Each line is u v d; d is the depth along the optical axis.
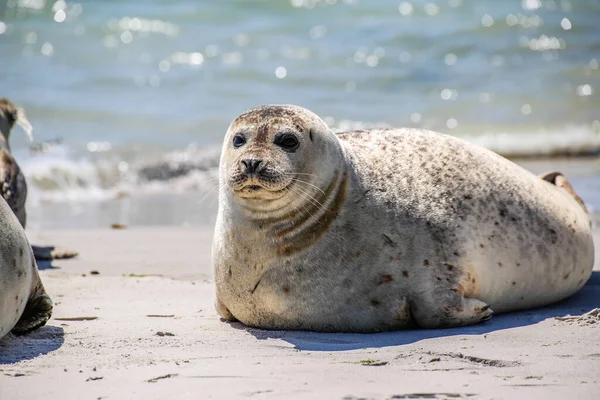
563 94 74.94
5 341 21.91
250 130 22.88
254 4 96.69
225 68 80.56
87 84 75.12
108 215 46.47
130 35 87.69
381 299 23.12
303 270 22.95
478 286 24.31
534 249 25.30
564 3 102.69
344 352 20.95
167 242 39.22
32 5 92.56
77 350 21.12
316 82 77.69
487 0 102.81
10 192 34.22
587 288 28.73
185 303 27.28
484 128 65.62
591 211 42.91
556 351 20.59
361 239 23.14
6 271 20.88
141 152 58.75
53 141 59.50
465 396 17.08
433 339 22.16
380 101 73.06
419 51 86.69
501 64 83.94
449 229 23.91
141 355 20.62
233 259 23.48
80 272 32.66
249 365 19.55
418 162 24.89
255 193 22.02
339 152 23.45
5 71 77.50
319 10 97.62
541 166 55.59
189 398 17.11
